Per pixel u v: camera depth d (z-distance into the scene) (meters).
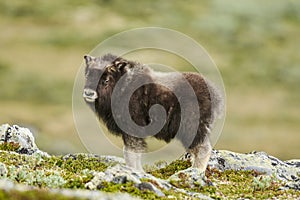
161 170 69.12
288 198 61.00
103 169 65.62
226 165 70.00
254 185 63.41
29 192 43.25
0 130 71.38
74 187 52.72
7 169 57.34
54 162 65.56
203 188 60.25
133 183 52.56
